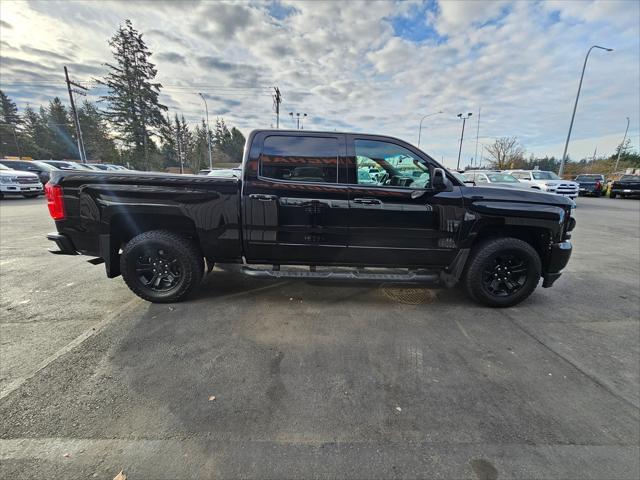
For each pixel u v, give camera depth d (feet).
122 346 8.86
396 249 11.31
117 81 122.72
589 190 77.66
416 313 11.34
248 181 10.80
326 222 10.95
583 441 6.02
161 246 10.98
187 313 10.91
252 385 7.38
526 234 12.03
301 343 9.22
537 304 12.41
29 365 7.92
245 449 5.70
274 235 11.07
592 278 15.75
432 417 6.53
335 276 11.28
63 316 10.57
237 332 9.75
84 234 10.93
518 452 5.74
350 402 6.91
